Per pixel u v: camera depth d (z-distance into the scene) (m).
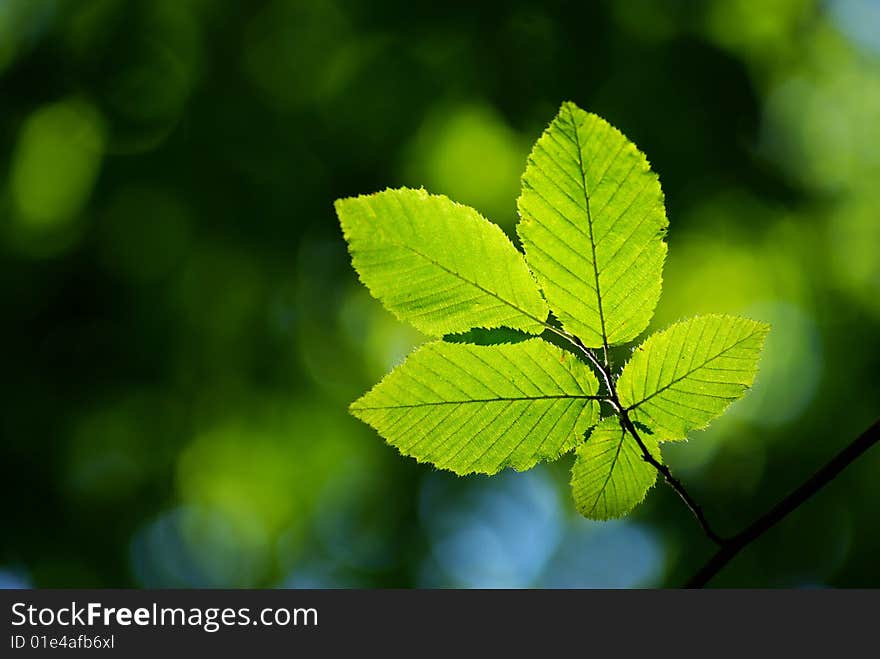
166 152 8.68
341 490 9.34
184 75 9.12
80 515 8.91
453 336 1.86
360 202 1.78
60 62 9.02
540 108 8.56
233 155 8.73
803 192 8.91
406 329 9.12
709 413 1.94
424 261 1.80
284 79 9.16
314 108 9.02
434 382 1.90
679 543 8.37
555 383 1.92
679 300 8.76
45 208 9.01
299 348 9.10
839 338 9.11
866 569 8.12
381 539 9.20
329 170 8.84
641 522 8.59
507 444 1.95
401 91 8.88
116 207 8.70
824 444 8.53
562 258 1.80
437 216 1.78
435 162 9.06
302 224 8.73
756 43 9.49
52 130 9.02
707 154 8.50
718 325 1.90
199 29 9.22
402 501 9.18
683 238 8.64
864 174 9.84
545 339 2.08
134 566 9.04
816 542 8.27
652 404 1.94
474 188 9.14
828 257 9.38
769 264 9.03
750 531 1.87
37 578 8.80
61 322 8.75
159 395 8.93
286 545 9.39
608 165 1.75
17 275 8.73
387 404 1.91
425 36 8.92
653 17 8.95
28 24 9.20
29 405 8.65
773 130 8.88
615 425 1.95
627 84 8.52
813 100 9.83
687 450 8.46
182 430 9.06
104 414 8.90
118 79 8.96
